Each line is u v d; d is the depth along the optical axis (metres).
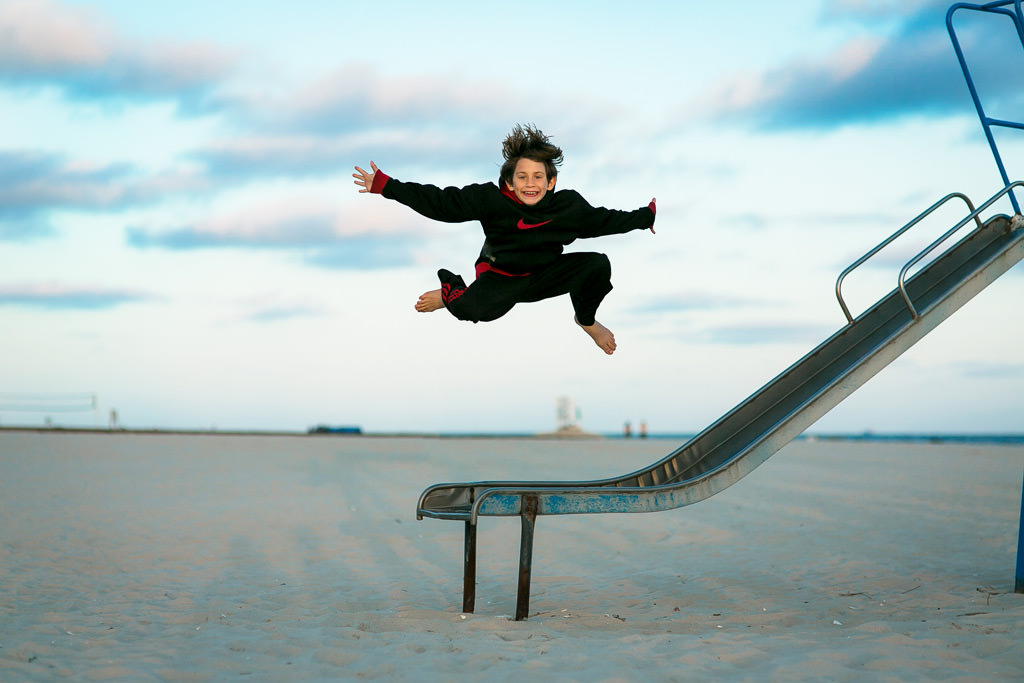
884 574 7.52
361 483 16.28
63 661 4.60
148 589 6.99
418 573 7.88
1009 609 5.81
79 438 32.72
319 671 4.34
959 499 13.63
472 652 4.66
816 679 4.01
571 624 5.66
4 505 12.10
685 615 6.02
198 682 4.20
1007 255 6.06
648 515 12.05
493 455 26.11
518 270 4.84
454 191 4.74
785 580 7.42
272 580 7.46
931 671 4.11
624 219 5.00
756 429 6.17
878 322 6.41
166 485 15.34
